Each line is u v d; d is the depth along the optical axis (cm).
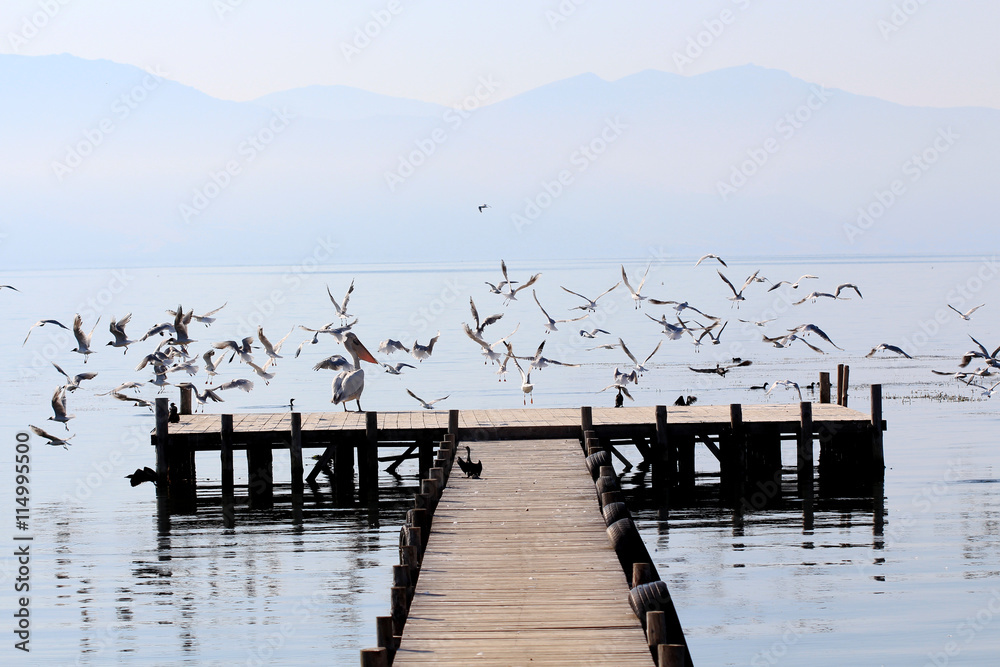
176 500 3164
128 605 2206
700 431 3197
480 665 1369
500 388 5784
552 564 1841
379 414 3500
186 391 3759
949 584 2270
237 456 4228
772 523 2867
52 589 2319
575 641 1456
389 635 1395
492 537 2031
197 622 2092
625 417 3378
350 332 3575
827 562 2458
